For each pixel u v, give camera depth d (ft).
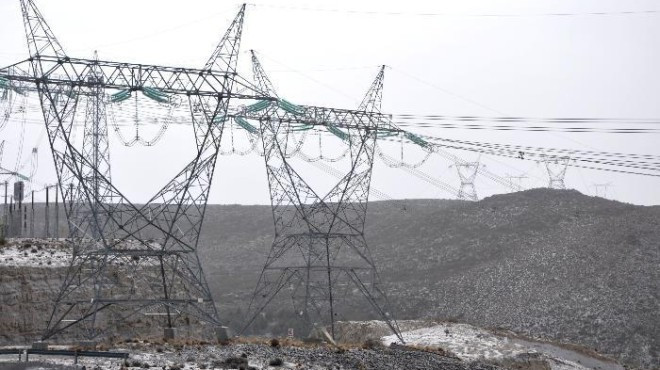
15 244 407.64
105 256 317.83
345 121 406.62
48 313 356.59
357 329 495.41
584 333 654.53
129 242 408.67
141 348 287.28
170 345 297.12
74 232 384.47
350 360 294.46
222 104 335.26
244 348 304.71
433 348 399.03
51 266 379.55
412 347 385.91
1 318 341.62
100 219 370.73
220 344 315.17
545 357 415.03
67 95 319.88
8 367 218.79
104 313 371.35
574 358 444.55
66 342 323.78
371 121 410.72
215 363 254.06
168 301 323.98
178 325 392.06
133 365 239.50
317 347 334.65
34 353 245.24
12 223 518.37
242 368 246.47
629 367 491.31
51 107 315.17
